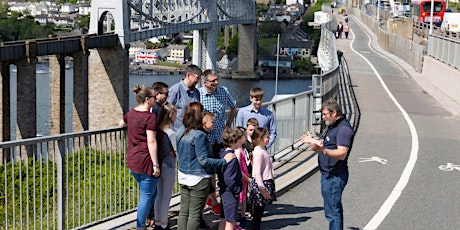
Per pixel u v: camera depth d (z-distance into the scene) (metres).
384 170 14.54
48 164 8.80
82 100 55.78
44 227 9.09
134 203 10.16
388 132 19.66
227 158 8.91
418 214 11.16
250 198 9.63
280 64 163.25
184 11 86.12
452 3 131.62
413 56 41.72
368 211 11.27
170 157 9.30
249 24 152.62
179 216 8.95
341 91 28.28
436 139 18.73
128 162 8.85
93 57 63.97
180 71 163.25
